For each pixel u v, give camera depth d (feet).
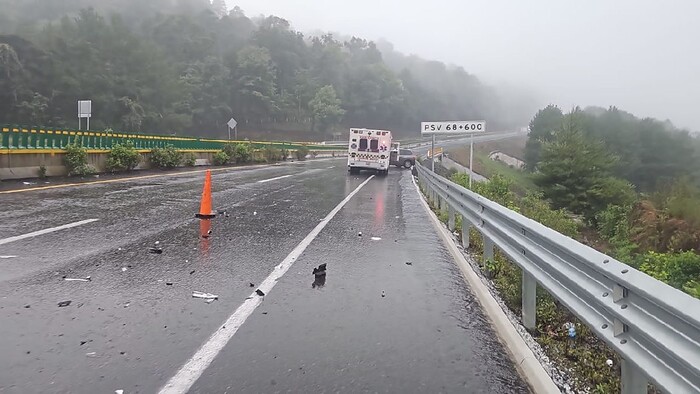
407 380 12.54
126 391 11.34
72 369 12.28
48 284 18.97
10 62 230.48
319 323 16.17
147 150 85.40
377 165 106.73
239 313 16.71
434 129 61.05
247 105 393.09
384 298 19.25
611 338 10.85
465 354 14.32
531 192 135.64
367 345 14.58
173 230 31.04
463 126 59.47
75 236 27.71
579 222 109.60
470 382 12.61
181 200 45.27
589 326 12.02
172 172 81.92
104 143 74.08
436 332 15.92
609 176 136.56
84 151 64.44
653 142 286.05
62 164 62.64
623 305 10.52
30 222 31.14
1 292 17.84
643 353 9.70
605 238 83.66
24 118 228.63
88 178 61.93
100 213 35.94
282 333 15.17
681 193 71.67
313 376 12.47
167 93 311.47
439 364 13.57
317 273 21.90
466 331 16.16
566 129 138.72
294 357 13.52
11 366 12.31
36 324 15.03
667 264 45.37
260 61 395.55
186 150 100.68
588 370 13.73
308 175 93.35
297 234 31.96
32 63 242.58
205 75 367.86
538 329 16.70
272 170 103.91
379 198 58.49
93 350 13.41
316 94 437.99
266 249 26.96
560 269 13.97
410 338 15.30
